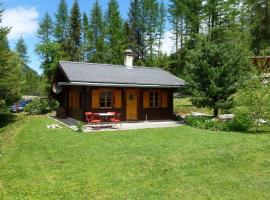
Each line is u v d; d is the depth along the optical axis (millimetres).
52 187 7289
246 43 38500
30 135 14609
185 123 19391
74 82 16953
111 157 9977
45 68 41531
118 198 6656
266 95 15492
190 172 8430
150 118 20938
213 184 7531
